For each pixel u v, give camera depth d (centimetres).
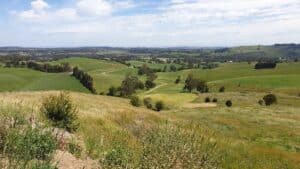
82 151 871
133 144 985
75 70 18388
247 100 11262
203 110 6025
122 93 15125
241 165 1273
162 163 629
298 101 11525
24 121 802
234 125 4038
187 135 726
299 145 3231
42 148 695
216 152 764
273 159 1719
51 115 1167
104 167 746
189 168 636
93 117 1764
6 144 615
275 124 4512
